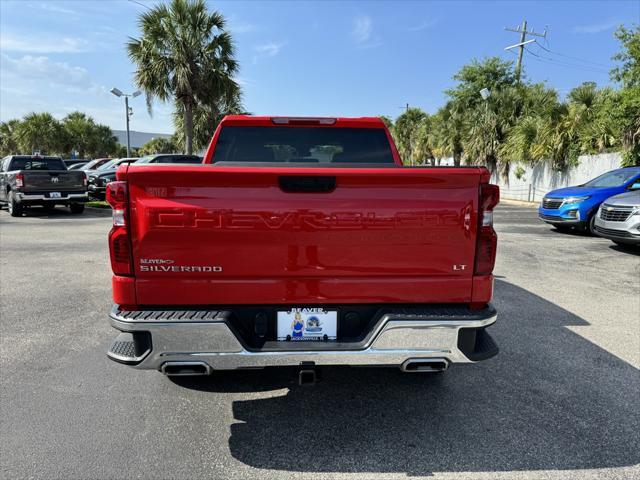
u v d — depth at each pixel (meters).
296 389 3.33
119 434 2.73
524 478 2.35
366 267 2.50
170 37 16.91
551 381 3.42
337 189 2.45
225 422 2.88
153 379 3.46
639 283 6.27
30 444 2.62
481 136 23.84
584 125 17.77
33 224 12.18
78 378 3.46
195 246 2.43
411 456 2.54
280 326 2.56
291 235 2.45
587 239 10.04
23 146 40.53
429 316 2.48
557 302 5.39
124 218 2.40
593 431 2.77
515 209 17.45
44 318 4.77
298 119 3.75
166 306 2.49
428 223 2.49
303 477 2.36
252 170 2.38
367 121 3.82
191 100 17.75
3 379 3.43
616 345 4.11
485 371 3.60
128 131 23.89
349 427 2.83
